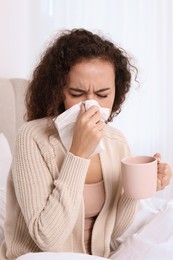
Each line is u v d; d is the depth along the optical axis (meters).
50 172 1.01
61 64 0.98
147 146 2.93
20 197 0.97
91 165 1.12
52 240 0.92
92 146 0.92
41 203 0.95
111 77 1.01
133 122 2.85
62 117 0.95
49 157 1.00
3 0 2.21
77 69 0.97
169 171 1.08
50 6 2.39
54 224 0.91
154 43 2.85
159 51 2.87
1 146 1.89
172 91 2.95
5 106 2.09
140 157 1.01
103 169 1.13
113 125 2.78
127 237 1.27
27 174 0.97
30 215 0.94
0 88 2.07
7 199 1.08
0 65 2.25
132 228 1.42
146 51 2.82
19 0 2.27
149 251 1.04
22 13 2.29
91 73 0.96
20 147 1.00
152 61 2.86
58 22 2.43
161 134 2.97
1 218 1.42
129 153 1.24
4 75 2.27
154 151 2.96
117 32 2.70
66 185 0.93
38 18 2.35
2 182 1.75
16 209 1.06
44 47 2.24
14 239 1.05
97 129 0.91
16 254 1.04
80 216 1.04
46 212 0.92
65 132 0.98
